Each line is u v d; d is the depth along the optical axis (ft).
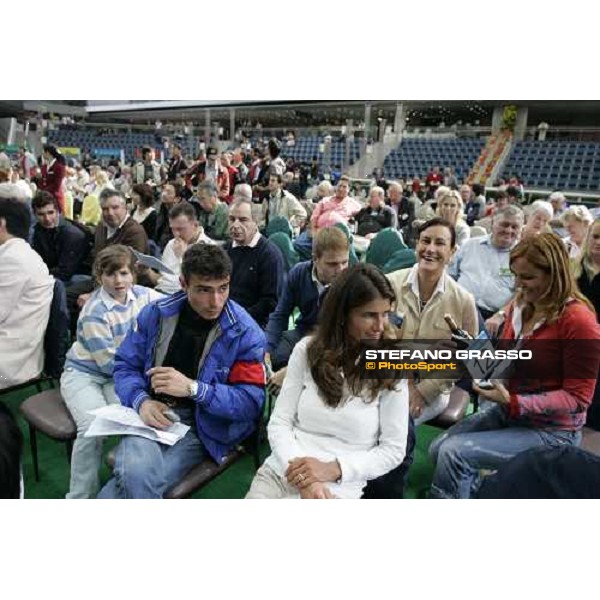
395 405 4.54
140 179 19.07
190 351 5.28
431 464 6.93
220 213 13.58
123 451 4.72
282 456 4.52
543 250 4.97
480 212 12.64
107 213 10.21
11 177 15.05
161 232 13.73
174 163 18.76
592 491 4.00
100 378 6.09
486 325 6.05
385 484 4.85
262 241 8.80
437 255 6.09
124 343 5.43
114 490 4.83
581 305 5.04
